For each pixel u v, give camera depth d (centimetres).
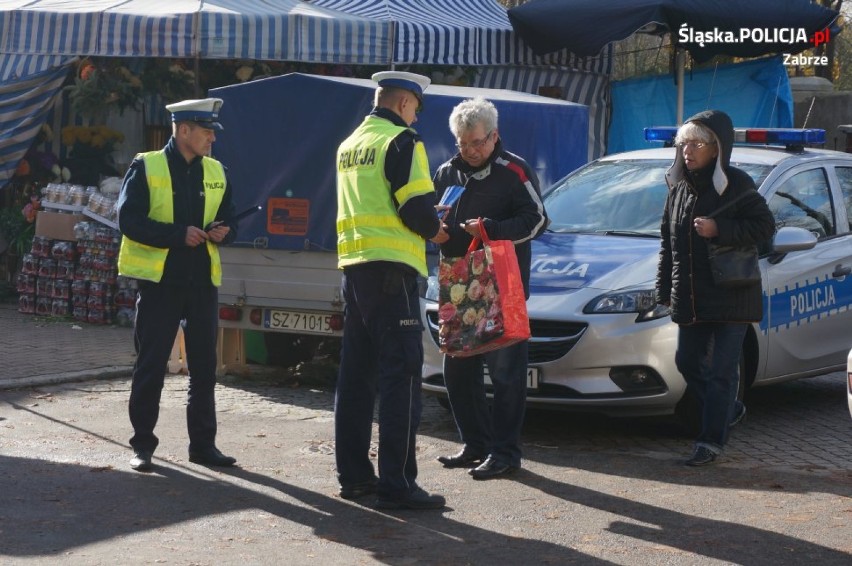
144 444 756
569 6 1581
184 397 1013
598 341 827
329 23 1470
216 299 775
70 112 1641
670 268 811
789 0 1611
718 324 789
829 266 983
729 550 605
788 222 953
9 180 1570
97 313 1435
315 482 734
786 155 1003
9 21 1494
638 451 841
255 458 796
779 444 876
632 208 966
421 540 614
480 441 784
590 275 863
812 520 662
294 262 1045
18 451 796
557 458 815
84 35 1464
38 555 571
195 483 723
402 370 664
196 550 587
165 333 755
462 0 1784
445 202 747
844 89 3372
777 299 926
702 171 780
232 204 789
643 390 837
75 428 877
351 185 668
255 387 1078
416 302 671
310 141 1035
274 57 1455
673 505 692
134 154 1680
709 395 795
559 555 593
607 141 1858
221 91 1057
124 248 757
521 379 754
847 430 938
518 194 741
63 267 1468
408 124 684
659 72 2031
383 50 1502
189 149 763
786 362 944
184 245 745
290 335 1138
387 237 655
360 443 691
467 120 730
